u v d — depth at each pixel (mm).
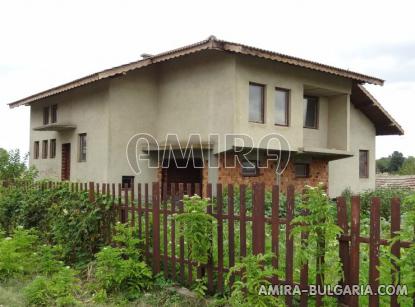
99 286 5918
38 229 8812
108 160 14695
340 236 4035
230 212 5102
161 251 6176
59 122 18031
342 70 15227
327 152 15734
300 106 15281
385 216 10898
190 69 14820
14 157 15656
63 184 8359
